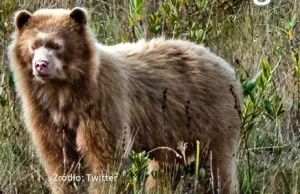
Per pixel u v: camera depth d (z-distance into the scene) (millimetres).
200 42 14227
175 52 12414
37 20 11359
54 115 11516
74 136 11641
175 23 14398
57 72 11055
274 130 13547
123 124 11516
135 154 11289
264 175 12539
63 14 11406
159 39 12594
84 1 16609
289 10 16219
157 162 12602
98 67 11328
